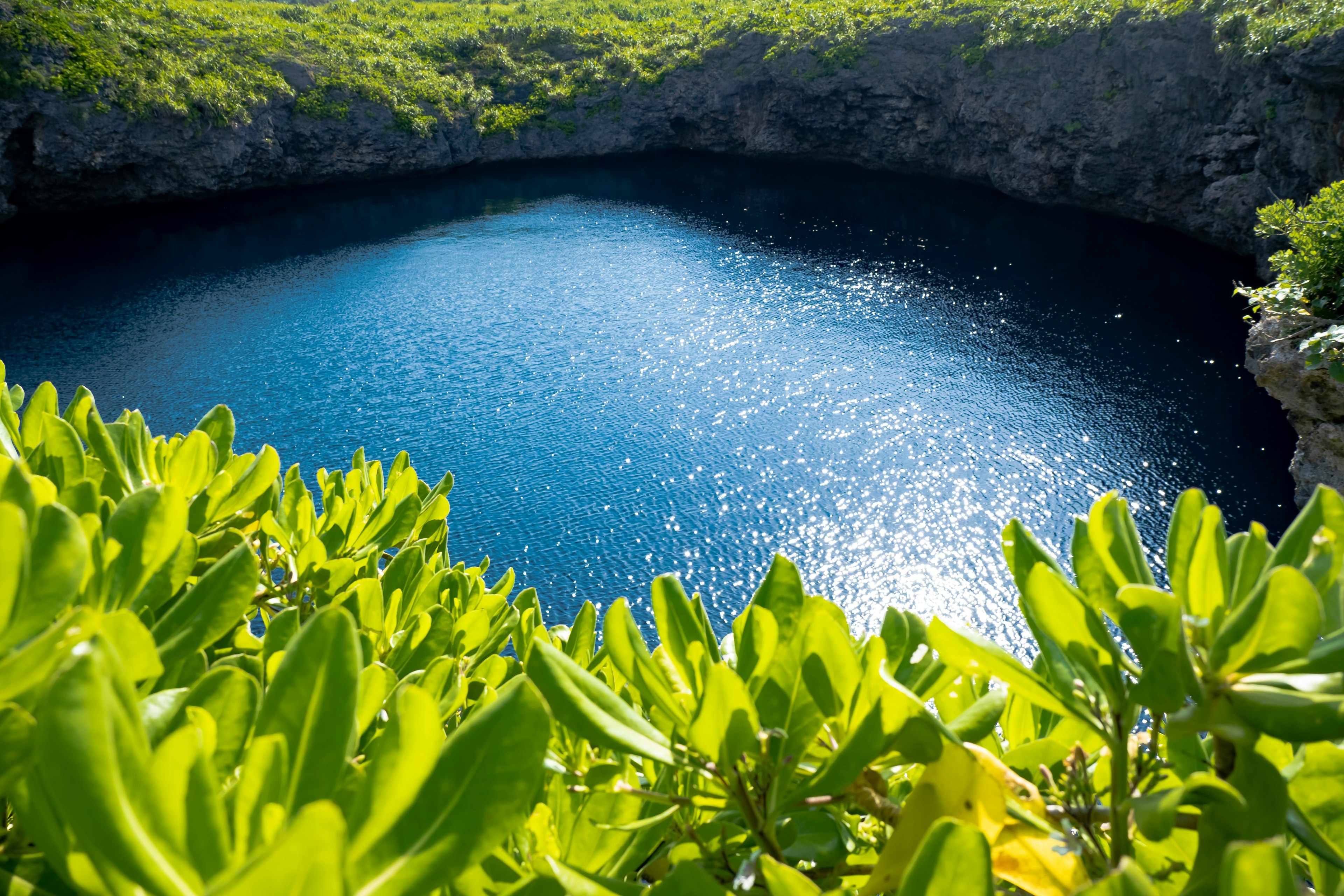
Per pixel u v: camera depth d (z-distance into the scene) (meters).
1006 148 47.31
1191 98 36.97
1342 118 26.83
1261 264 33.66
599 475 29.61
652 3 82.69
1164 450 28.36
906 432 30.92
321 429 32.41
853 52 52.59
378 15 80.38
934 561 24.98
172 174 49.81
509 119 63.75
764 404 33.66
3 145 43.69
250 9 69.81
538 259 48.59
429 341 39.25
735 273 45.78
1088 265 41.06
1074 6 41.59
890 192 54.28
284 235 51.09
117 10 52.06
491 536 26.84
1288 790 0.92
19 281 42.81
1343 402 14.79
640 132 65.12
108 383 34.72
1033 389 32.94
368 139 57.38
